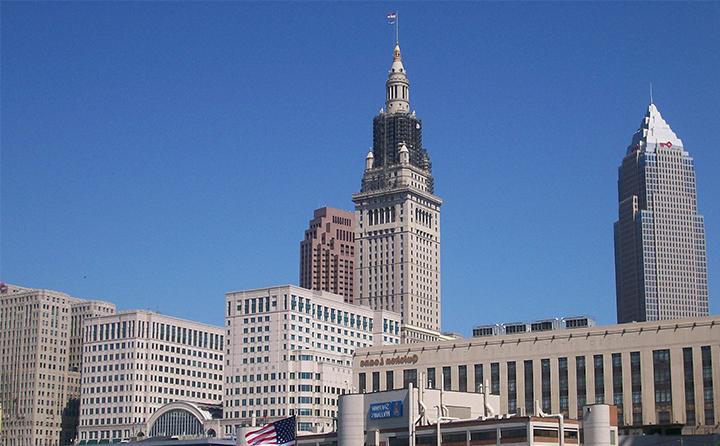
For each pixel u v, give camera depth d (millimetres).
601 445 173375
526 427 168875
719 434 180500
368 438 189750
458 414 194375
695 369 198125
